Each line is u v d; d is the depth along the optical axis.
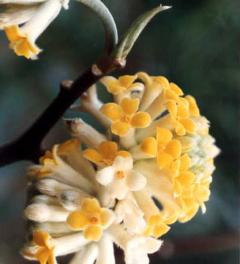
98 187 0.27
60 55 0.46
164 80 0.27
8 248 0.51
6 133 0.48
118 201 0.26
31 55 0.26
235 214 0.45
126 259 0.26
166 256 0.41
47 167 0.27
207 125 0.27
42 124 0.28
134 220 0.26
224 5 0.42
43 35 0.45
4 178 0.52
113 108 0.26
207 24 0.43
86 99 0.28
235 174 0.45
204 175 0.27
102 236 0.27
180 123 0.26
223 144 0.44
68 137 0.49
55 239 0.26
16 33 0.25
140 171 0.26
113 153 0.26
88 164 0.27
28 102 0.48
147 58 0.44
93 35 0.45
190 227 0.45
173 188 0.26
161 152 0.26
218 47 0.43
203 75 0.43
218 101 0.43
